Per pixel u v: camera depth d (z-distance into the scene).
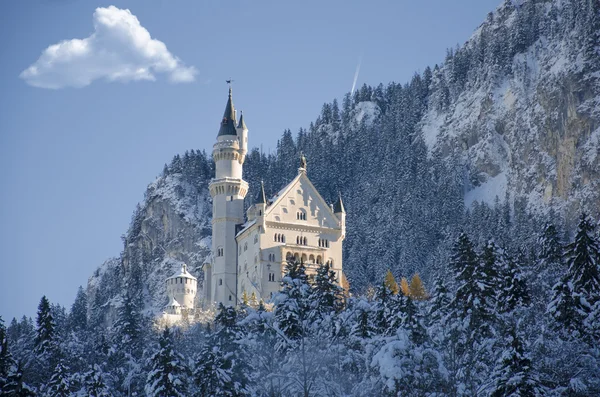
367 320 89.56
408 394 69.12
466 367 76.69
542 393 70.75
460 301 87.31
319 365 76.31
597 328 85.25
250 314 80.31
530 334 86.94
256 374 79.31
